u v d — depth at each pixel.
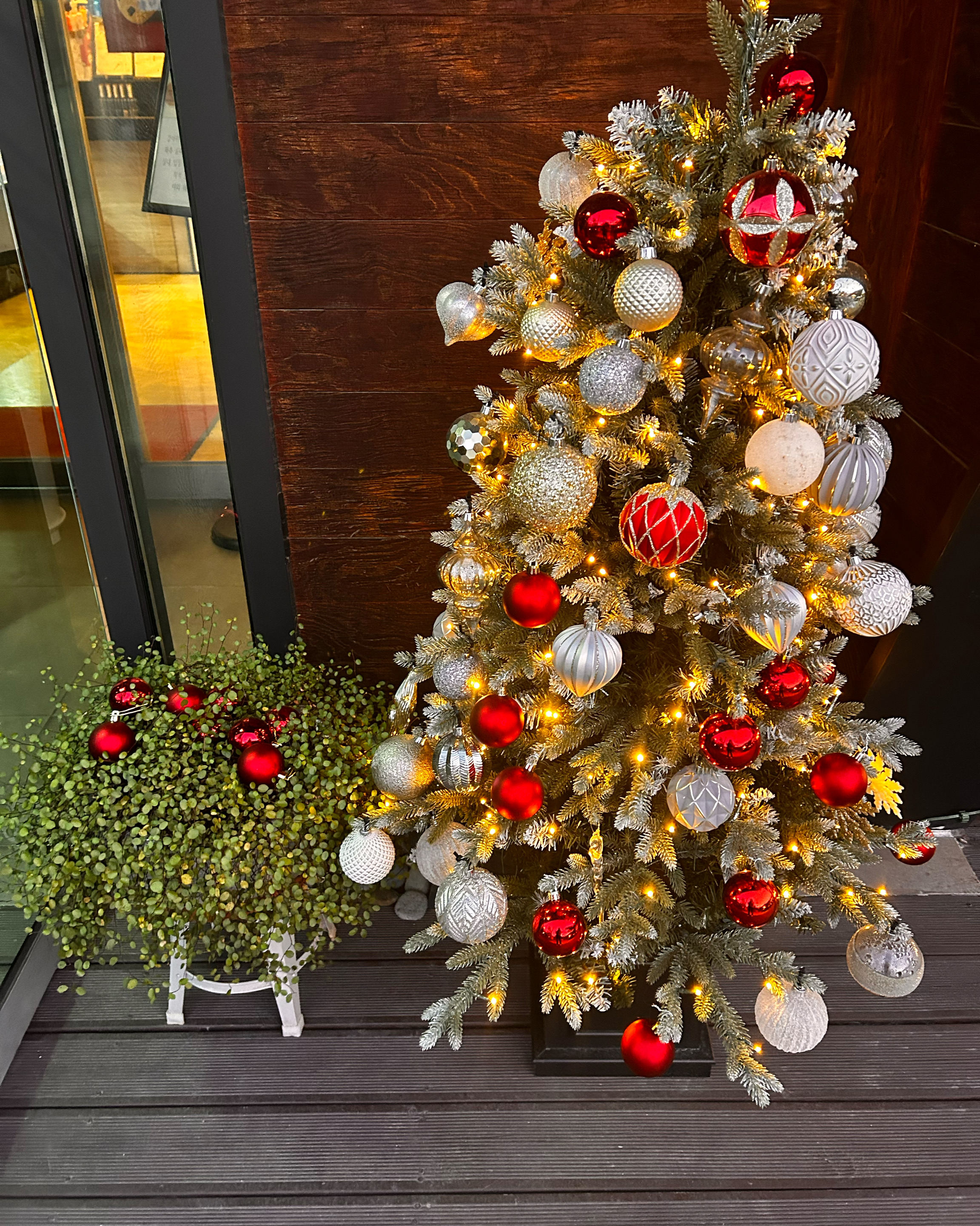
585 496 1.13
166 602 2.06
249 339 1.74
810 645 1.37
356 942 1.94
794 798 1.44
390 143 1.59
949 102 1.58
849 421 1.21
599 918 1.46
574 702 1.29
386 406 1.82
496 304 1.26
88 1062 1.72
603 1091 1.67
